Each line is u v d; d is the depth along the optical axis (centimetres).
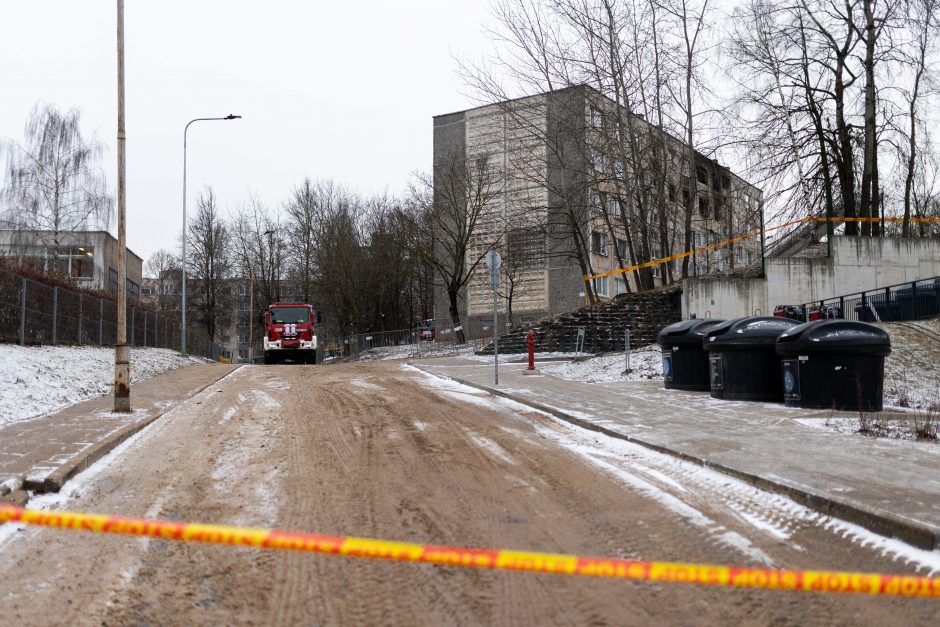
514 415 1248
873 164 3050
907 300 2436
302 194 6700
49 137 4512
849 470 737
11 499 645
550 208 3148
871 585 290
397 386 1753
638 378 1888
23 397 1296
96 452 867
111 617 419
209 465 840
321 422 1166
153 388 1750
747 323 1396
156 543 553
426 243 4919
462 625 404
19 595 451
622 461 852
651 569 288
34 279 2192
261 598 446
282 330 3772
